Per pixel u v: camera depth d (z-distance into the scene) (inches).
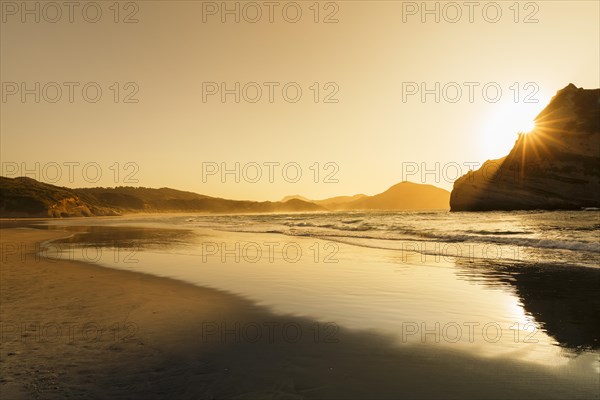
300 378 185.6
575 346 223.6
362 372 192.4
